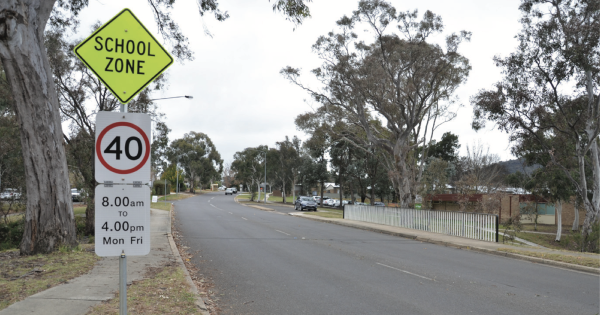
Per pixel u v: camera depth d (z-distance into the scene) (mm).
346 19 31078
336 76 32688
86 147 21547
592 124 24406
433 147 67312
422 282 9188
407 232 21156
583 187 25344
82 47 4156
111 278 7957
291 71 34344
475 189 38438
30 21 9758
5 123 20125
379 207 27156
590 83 24125
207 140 98750
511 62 23953
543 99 24234
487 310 6953
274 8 12695
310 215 35938
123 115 3881
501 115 25031
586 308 7223
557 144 26969
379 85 31562
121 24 4266
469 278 9805
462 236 19219
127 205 3863
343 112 35812
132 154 3885
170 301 6547
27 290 6895
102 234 3811
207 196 87125
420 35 31016
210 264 11141
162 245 13844
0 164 21062
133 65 4285
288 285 8672
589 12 22672
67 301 6277
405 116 31922
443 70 32156
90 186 21203
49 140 10375
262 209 47906
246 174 77812
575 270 11484
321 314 6566
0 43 9453
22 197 21203
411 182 32750
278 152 67188
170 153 79312
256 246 14984
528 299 7797
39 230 10391
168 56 4383
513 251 14336
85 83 21797
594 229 23750
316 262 11672
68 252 10484
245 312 6648
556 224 44531
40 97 10133
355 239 18375
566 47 22625
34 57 9898
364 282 9062
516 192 46312
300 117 36594
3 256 10289
